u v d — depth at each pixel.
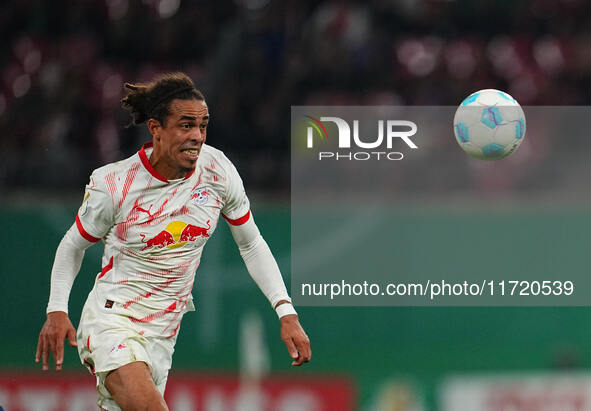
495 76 38.03
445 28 39.16
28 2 38.81
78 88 35.94
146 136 33.84
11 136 34.66
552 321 28.08
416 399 27.77
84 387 27.09
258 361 27.72
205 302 27.80
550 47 39.25
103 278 14.80
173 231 14.47
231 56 36.50
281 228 28.20
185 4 38.34
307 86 35.91
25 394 27.14
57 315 14.61
